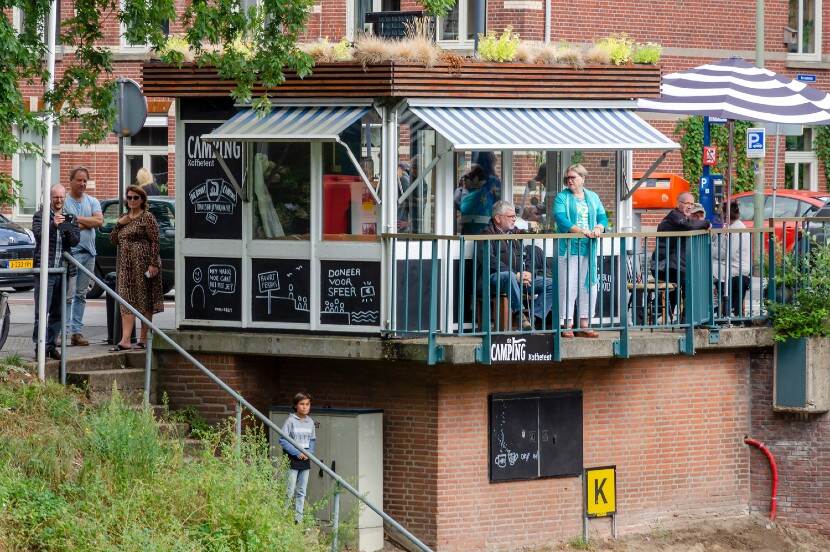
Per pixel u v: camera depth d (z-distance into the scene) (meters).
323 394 21.98
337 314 21.02
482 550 21.61
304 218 21.23
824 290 24.14
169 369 22.03
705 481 23.86
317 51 20.94
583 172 21.23
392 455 21.50
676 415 23.48
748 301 24.62
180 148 21.97
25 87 44.34
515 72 21.22
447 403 21.23
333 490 19.75
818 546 23.83
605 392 22.73
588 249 20.86
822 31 46.59
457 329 20.83
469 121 20.64
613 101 22.12
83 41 21.92
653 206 43.94
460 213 21.45
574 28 41.09
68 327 22.78
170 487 17.64
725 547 23.33
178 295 22.09
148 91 21.64
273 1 20.00
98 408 19.72
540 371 22.03
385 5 39.56
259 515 17.48
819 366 23.91
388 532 21.44
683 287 22.41
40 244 20.61
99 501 16.97
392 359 20.47
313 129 20.30
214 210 21.80
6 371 19.77
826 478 24.11
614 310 22.41
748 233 23.84
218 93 21.34
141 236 22.31
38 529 16.23
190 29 20.16
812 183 47.19
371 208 20.83
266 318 21.50
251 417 21.73
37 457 17.59
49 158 19.91
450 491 21.30
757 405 24.28
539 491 22.17
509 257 20.12
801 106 24.94
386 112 20.64
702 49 43.62
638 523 23.17
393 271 20.59
